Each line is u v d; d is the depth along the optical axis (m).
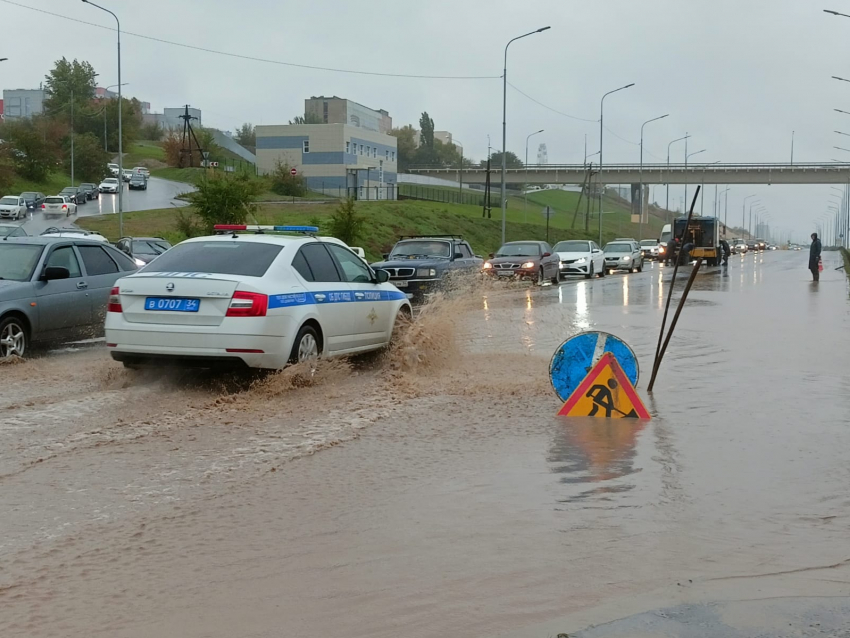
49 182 99.12
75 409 8.54
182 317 9.27
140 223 60.34
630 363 8.83
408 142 173.25
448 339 11.70
